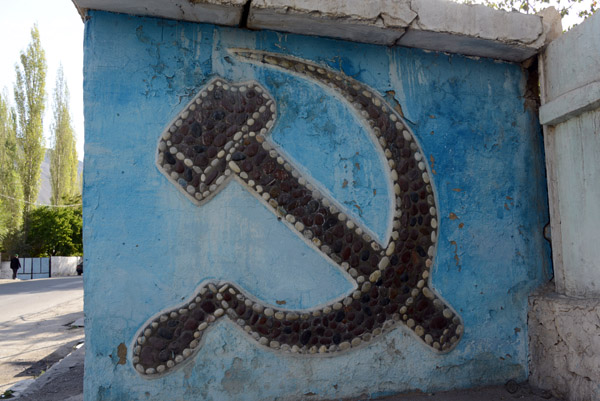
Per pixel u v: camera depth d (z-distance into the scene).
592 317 2.72
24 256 26.33
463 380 3.07
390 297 2.94
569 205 3.06
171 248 2.67
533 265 3.28
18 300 10.88
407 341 2.97
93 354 2.52
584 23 2.90
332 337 2.82
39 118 28.42
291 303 2.79
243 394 2.69
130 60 2.71
